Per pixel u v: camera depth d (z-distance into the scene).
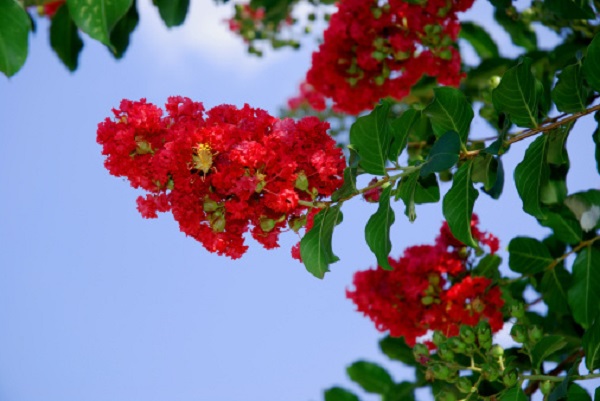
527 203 1.22
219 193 1.21
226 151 1.19
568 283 1.45
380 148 1.18
